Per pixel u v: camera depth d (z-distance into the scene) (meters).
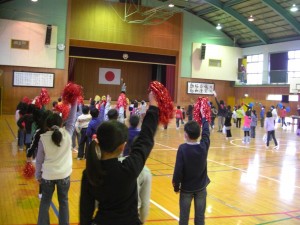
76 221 4.20
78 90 3.74
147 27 23.47
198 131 3.20
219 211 4.80
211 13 24.02
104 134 1.68
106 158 1.71
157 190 5.85
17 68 20.48
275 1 19.98
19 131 9.28
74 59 25.22
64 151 3.43
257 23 23.39
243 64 26.19
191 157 3.15
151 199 5.30
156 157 9.19
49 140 3.38
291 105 22.50
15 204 4.81
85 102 22.77
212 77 25.66
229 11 22.53
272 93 23.92
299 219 4.53
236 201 5.32
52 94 21.20
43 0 20.70
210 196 5.57
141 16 23.17
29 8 20.42
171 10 23.94
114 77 27.19
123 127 1.73
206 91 25.67
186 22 24.69
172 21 24.20
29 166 5.92
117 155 1.74
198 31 25.12
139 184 2.35
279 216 4.64
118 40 22.67
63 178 3.38
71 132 3.67
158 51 24.16
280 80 23.75
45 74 21.03
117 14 22.53
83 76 26.28
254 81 26.16
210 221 4.37
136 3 23.00
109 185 1.65
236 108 20.67
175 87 24.95
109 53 23.19
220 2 22.11
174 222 4.29
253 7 21.48
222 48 25.89
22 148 9.38
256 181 6.72
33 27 20.47
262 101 24.69
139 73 28.02
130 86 27.72
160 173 7.21
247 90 25.86
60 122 3.54
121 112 8.07
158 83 1.87
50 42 20.88
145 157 1.76
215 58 25.70
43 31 20.72
